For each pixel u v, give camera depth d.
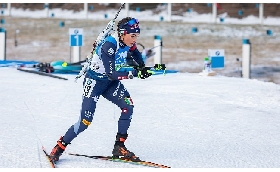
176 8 48.03
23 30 38.94
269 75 26.44
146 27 38.19
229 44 34.09
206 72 21.22
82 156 8.22
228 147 9.10
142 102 13.66
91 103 7.66
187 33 36.75
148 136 9.83
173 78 19.73
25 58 30.73
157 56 24.14
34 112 12.07
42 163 7.79
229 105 13.51
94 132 10.02
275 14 46.00
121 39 7.42
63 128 10.39
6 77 18.72
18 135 9.67
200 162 8.04
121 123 7.91
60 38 36.50
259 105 13.69
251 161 8.16
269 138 9.91
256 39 35.72
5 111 12.11
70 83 17.38
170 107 13.02
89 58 7.69
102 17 45.59
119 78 7.32
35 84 16.89
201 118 11.76
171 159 8.20
